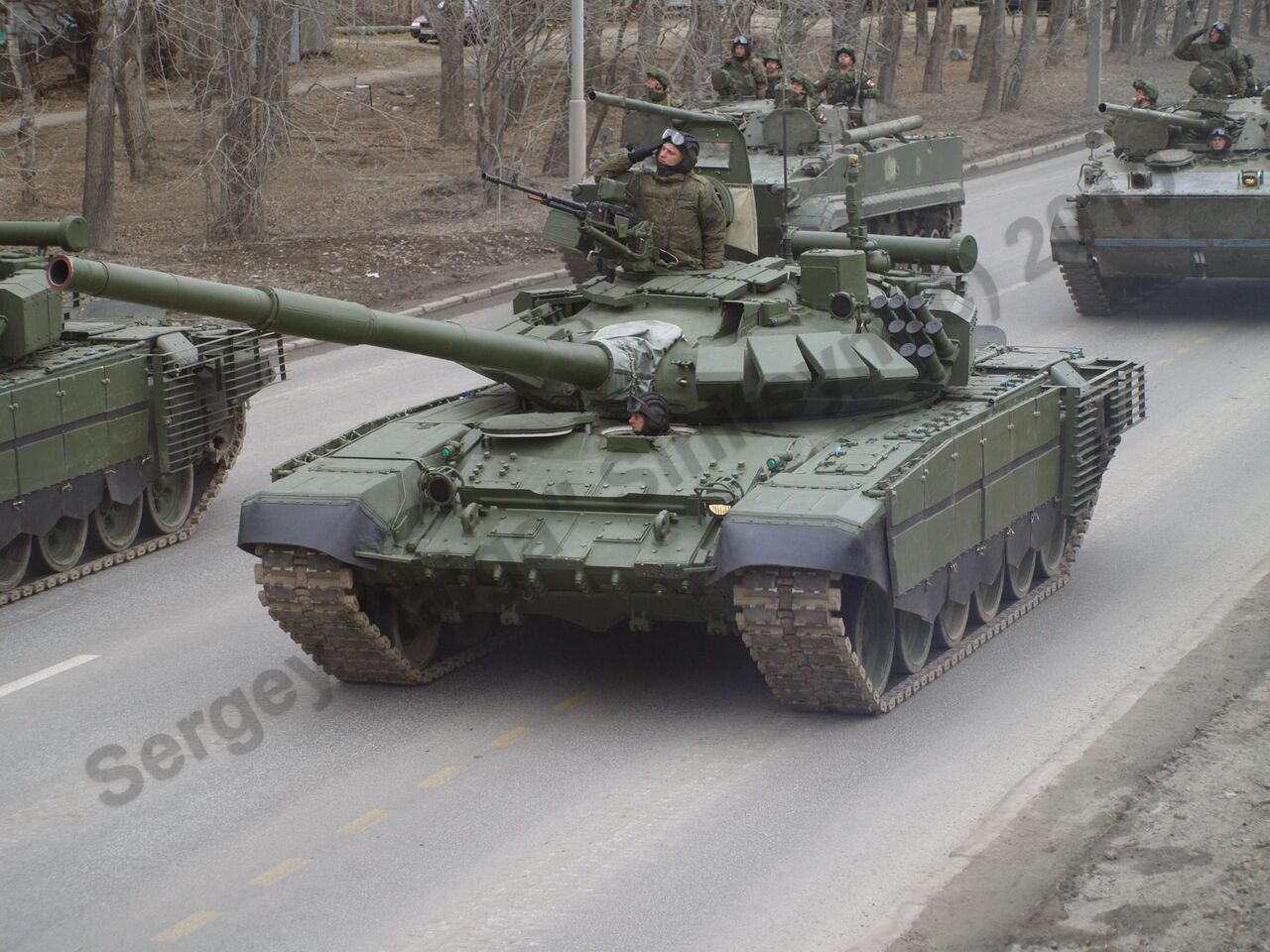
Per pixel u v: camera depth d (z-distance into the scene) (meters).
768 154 24.58
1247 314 24.81
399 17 59.75
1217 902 7.91
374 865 8.93
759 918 8.16
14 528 14.07
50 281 7.98
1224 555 14.31
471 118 47.00
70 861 9.09
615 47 40.62
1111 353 22.34
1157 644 12.20
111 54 28.55
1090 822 8.98
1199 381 20.73
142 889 8.71
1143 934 7.65
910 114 48.03
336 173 38.62
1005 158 41.56
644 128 17.12
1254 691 10.92
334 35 54.62
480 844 9.16
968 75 56.41
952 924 7.87
